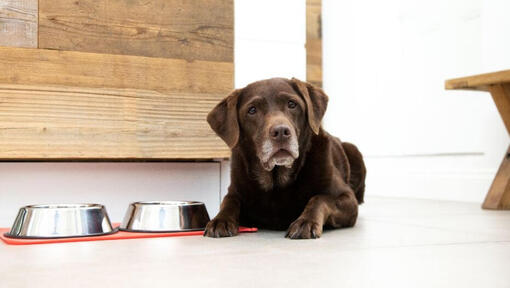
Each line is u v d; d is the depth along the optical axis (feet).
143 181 9.34
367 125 17.62
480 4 12.84
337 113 19.60
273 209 7.63
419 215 9.77
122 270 4.48
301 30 10.32
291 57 10.25
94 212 6.88
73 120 8.02
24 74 7.77
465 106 13.44
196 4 8.71
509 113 11.12
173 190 9.53
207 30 8.80
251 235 7.04
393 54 16.26
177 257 5.16
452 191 13.92
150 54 8.43
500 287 3.84
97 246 5.94
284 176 7.46
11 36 7.71
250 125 7.32
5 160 8.71
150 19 8.42
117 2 8.23
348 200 7.61
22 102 7.77
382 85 16.84
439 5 14.20
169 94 8.55
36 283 3.98
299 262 4.84
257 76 9.95
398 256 5.17
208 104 8.81
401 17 15.85
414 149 15.28
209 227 6.91
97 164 9.09
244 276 4.22
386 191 16.46
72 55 8.00
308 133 7.57
